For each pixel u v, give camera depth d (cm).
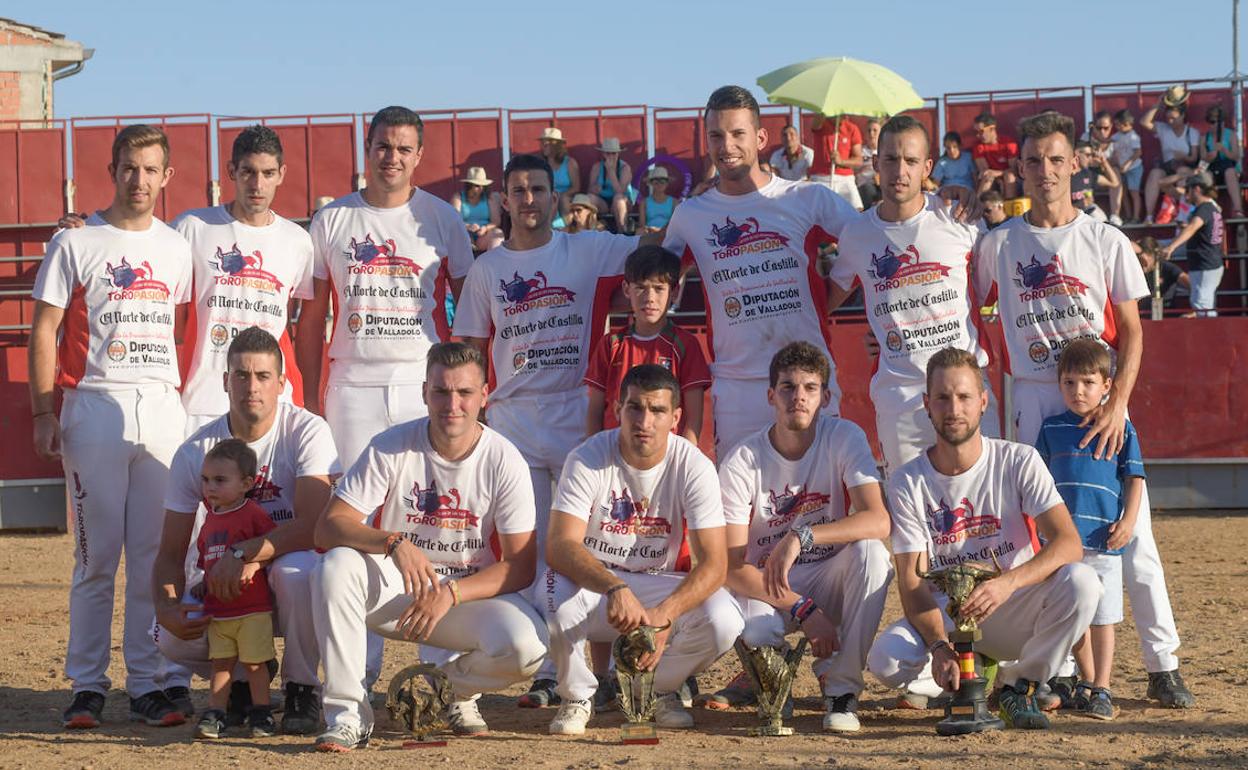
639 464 667
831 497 701
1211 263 1833
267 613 658
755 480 702
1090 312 744
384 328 802
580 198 1867
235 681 692
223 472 661
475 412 652
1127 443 725
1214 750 604
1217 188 1952
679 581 682
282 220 793
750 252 798
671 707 687
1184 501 1788
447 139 2081
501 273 804
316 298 812
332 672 632
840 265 800
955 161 1939
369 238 804
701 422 782
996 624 684
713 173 1944
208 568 661
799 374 675
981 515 677
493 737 658
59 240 726
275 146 768
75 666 710
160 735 673
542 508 805
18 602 1214
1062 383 718
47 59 2725
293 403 785
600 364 781
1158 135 1978
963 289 775
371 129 802
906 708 724
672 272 767
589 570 645
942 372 659
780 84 1817
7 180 2089
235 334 762
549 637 659
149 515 727
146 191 725
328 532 646
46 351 723
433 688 648
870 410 1748
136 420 721
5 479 1859
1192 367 1772
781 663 655
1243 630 965
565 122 2066
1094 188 1917
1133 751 605
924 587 671
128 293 725
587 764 589
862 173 1853
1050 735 643
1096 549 702
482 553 674
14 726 699
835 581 694
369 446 661
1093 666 718
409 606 651
